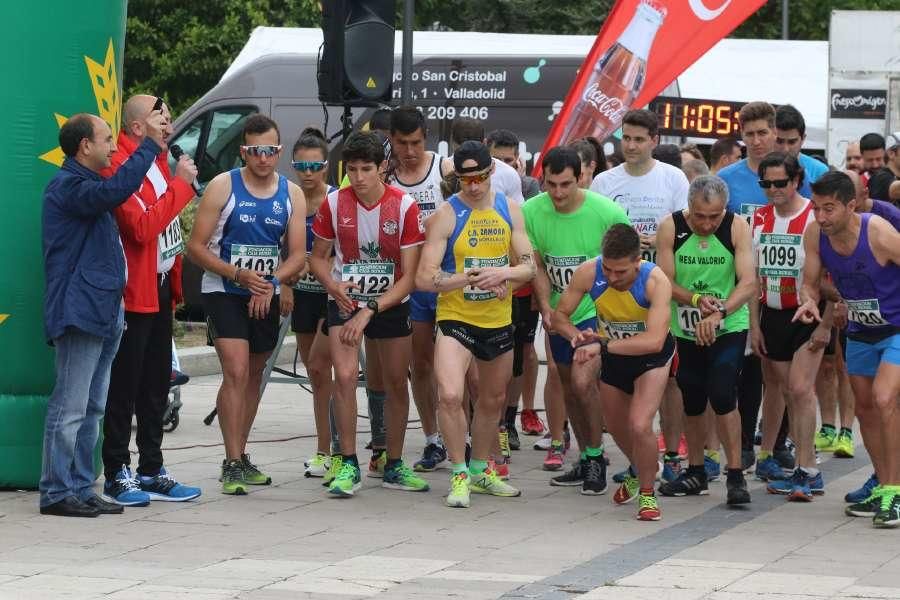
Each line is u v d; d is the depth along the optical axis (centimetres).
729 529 1414
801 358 1593
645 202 1716
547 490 1638
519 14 5188
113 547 1293
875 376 1466
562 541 1345
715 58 3938
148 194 1476
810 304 1496
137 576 1173
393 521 1435
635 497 1553
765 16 6044
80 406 1417
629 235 1400
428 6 5253
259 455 1848
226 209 1511
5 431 1521
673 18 2095
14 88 1484
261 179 1521
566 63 3122
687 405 1581
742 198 1705
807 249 1502
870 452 1523
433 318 1673
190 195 1460
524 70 3125
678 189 1717
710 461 1716
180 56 5169
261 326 1566
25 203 1494
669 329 1444
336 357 1561
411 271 1545
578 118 2145
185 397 2414
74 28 1507
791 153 1708
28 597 1096
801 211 1622
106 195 1368
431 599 1102
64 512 1427
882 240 1425
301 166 1647
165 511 1467
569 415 1634
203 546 1302
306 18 5184
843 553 1298
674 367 1489
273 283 1538
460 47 3241
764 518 1475
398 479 1614
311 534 1362
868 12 3550
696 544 1338
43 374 1523
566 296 1478
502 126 3130
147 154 1381
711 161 2058
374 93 2022
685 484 1608
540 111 3119
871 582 1171
